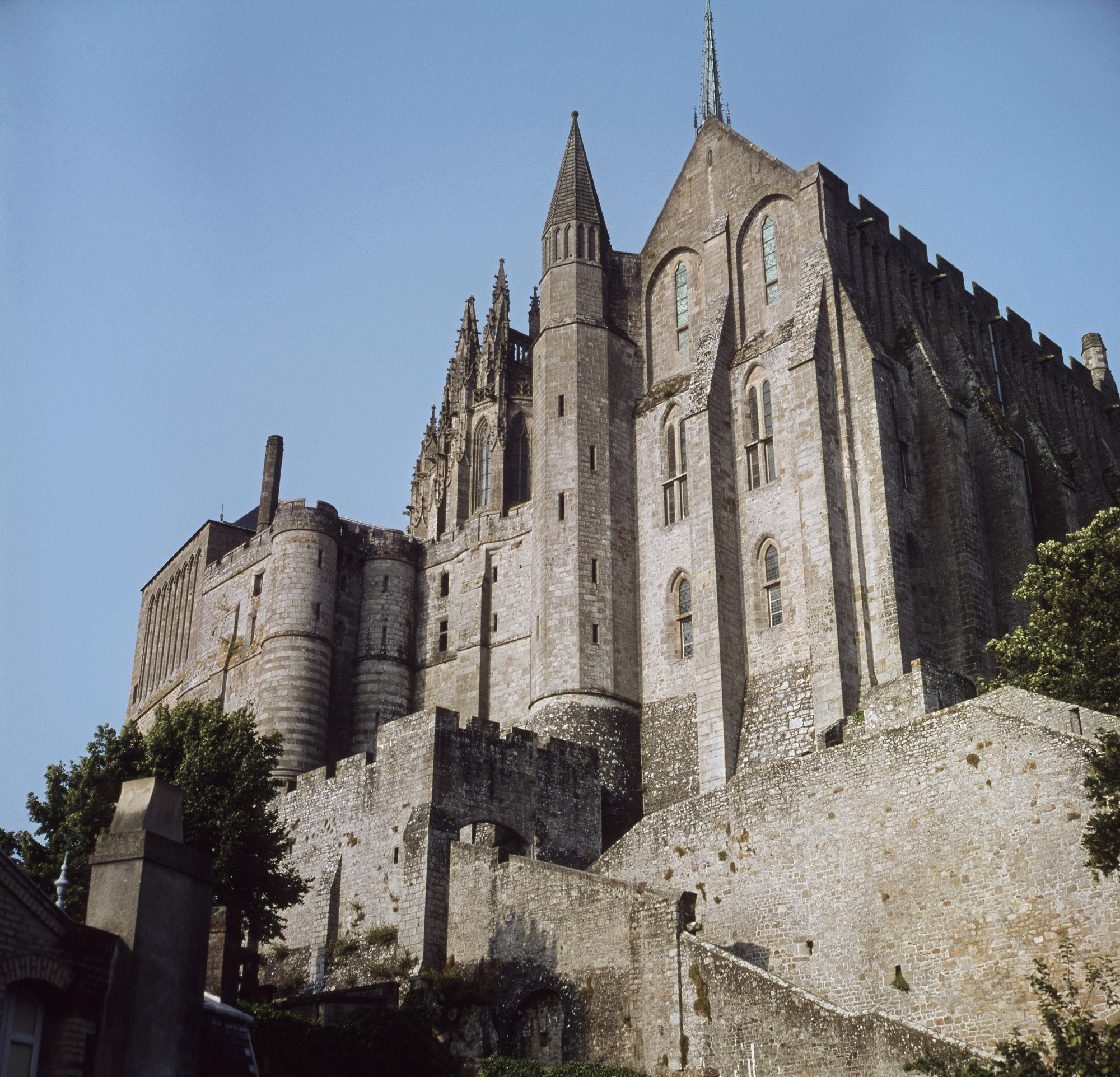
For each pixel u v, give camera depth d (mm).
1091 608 52125
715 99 132375
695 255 83500
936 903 44969
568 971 49812
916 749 47188
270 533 92812
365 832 61781
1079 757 42438
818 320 71688
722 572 71750
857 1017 39656
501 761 63438
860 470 69188
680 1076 43625
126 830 31188
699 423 74750
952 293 82750
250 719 57531
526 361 100938
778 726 67250
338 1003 44938
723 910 51969
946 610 69500
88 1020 28391
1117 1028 32812
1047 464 78688
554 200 87312
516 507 86312
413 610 90312
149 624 111375
